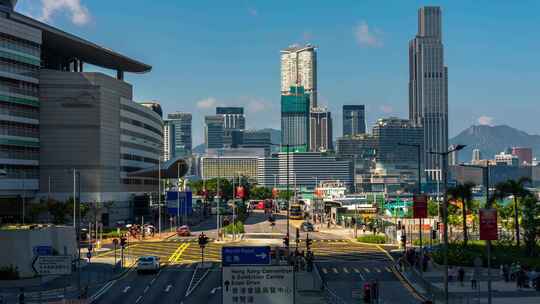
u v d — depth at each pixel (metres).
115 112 192.88
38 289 76.50
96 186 181.62
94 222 168.12
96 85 182.50
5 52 167.88
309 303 65.38
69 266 62.00
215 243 132.12
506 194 115.31
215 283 80.31
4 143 167.50
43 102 179.62
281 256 98.50
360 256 109.06
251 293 38.12
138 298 69.69
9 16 170.62
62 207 152.12
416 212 71.25
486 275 85.44
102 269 93.94
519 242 118.62
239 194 178.38
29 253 83.88
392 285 78.88
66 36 185.50
